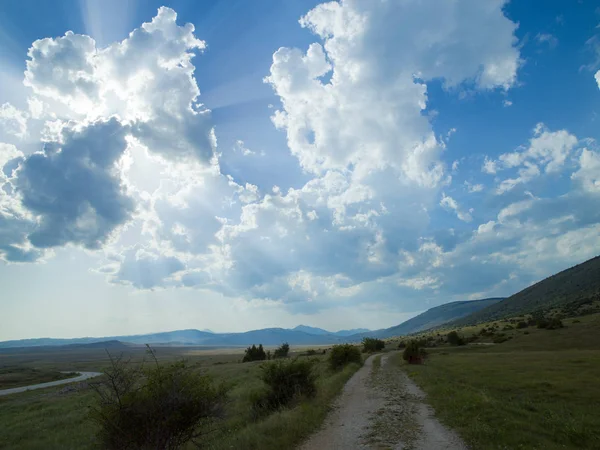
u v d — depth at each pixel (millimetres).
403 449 9562
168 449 8430
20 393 54750
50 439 16312
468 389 18844
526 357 43469
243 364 62094
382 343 93000
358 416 14102
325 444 10328
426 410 14844
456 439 10273
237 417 15117
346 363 41156
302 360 19094
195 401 8742
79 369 111812
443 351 69812
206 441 11102
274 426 11156
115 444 8180
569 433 10523
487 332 98250
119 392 8266
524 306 196250
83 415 21516
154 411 8188
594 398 16922
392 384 24234
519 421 11547
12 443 16750
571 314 110375
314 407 14953
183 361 9367
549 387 20047
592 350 53406
